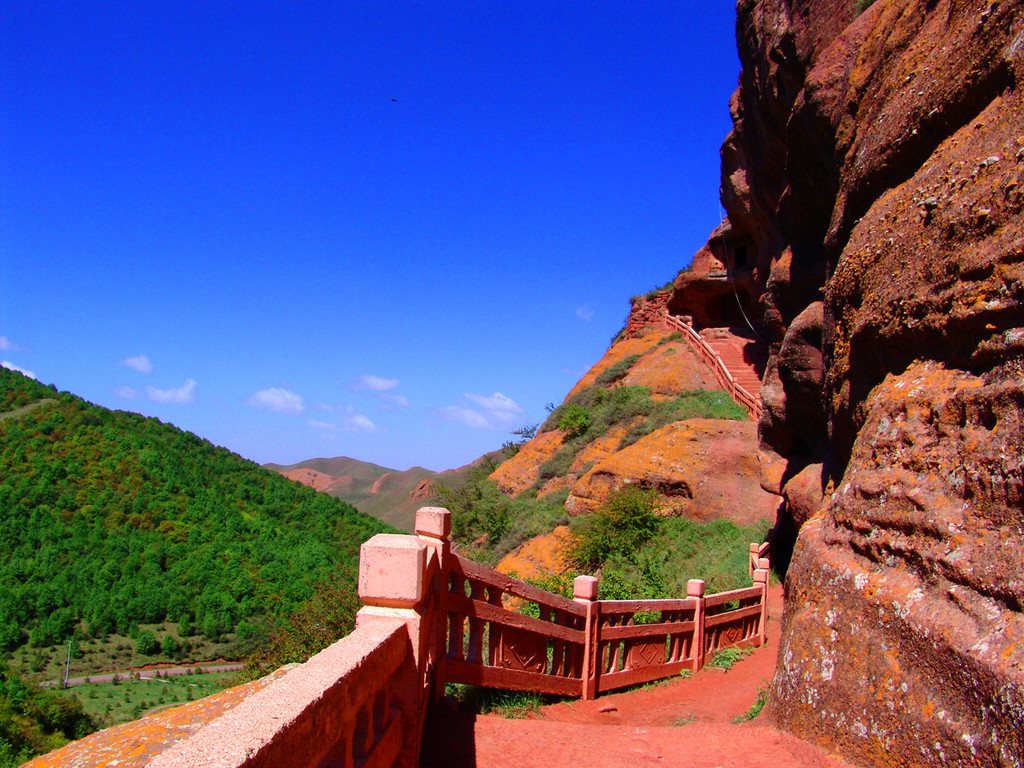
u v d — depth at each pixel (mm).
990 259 4125
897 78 6750
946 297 4562
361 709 2795
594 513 21000
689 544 18078
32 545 68688
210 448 106938
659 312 37906
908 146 6137
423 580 3754
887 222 5926
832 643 4406
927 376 4770
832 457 9336
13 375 102750
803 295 12875
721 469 20547
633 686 8312
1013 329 3850
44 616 60969
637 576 15461
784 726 4738
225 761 1457
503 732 5250
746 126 17297
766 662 9656
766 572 11406
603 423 29406
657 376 30578
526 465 31812
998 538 3432
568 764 4684
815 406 11039
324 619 11281
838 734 4062
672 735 5344
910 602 3795
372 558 3551
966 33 5492
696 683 8742
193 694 51719
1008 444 3533
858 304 6344
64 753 3486
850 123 8258
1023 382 3576
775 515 18641
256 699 1923
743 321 34781
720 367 28594
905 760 3484
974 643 3223
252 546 76125
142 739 3461
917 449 4379
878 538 4367
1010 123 4543
